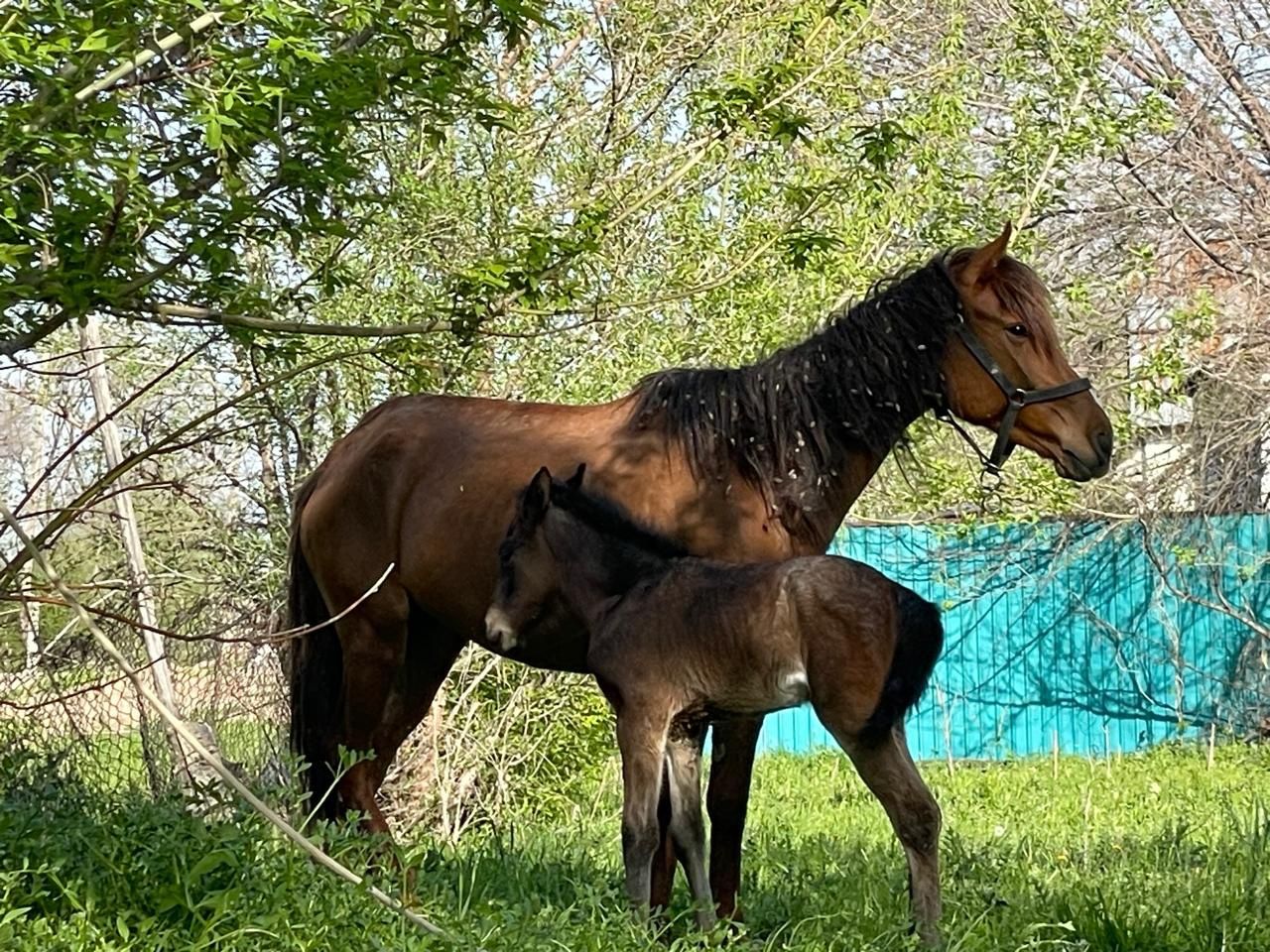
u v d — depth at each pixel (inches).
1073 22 484.7
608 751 441.4
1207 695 678.5
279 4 179.2
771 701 228.8
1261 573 669.3
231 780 172.7
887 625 220.1
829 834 387.5
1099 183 685.3
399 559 271.9
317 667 290.4
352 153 210.2
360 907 198.4
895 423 250.8
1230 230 652.1
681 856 233.5
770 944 221.5
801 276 389.1
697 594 232.8
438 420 273.3
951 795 499.2
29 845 208.2
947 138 432.5
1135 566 682.8
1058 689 689.0
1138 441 631.8
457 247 397.1
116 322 394.6
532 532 248.5
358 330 217.8
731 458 248.5
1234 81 685.3
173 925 196.1
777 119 274.5
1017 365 248.5
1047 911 245.0
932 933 217.3
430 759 405.1
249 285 218.7
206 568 410.0
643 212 404.8
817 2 377.1
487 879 267.1
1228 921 235.1
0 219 181.5
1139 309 665.0
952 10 524.4
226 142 184.4
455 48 220.4
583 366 399.2
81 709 329.7
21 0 179.6
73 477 357.1
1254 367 633.0
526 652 262.7
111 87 187.8
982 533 660.7
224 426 407.2
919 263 297.4
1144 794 498.6
